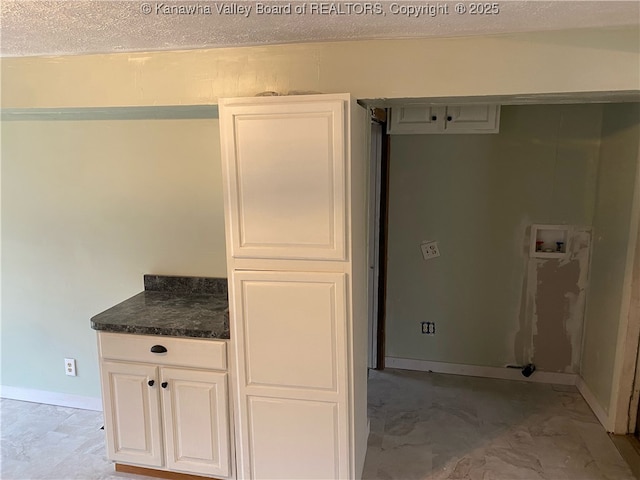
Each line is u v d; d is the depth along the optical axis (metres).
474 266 3.47
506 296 3.45
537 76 1.84
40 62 2.28
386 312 3.70
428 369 3.69
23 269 3.07
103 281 2.96
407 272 3.60
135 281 2.91
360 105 2.12
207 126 2.65
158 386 2.30
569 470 2.51
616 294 2.79
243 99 1.91
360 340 2.29
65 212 2.93
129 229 2.86
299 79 2.04
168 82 2.18
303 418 2.13
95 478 2.50
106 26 1.73
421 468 2.54
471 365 3.61
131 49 2.11
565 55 1.80
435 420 3.00
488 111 3.17
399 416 3.05
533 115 3.19
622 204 2.73
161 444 2.37
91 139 2.80
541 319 3.41
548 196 3.25
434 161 3.41
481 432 2.87
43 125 2.83
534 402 3.20
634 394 2.74
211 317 2.38
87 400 3.15
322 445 2.14
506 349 3.52
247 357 2.12
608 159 2.95
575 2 1.46
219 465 2.32
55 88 2.29
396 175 3.49
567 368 3.43
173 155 2.72
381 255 3.57
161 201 2.78
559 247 3.31
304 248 1.98
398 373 3.67
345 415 2.09
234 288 2.07
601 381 2.98
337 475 2.15
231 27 1.75
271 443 2.19
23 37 1.89
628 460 2.58
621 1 1.45
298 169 1.92
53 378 3.19
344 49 1.98
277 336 2.07
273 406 2.15
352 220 1.96
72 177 2.87
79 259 2.97
